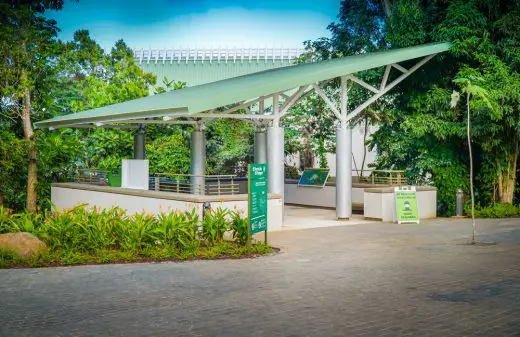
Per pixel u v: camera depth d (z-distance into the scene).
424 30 24.69
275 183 19.67
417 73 24.58
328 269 11.23
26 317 7.84
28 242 12.58
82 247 13.05
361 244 14.75
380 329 7.18
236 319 7.69
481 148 24.42
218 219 14.14
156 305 8.46
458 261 12.01
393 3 28.33
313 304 8.45
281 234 16.95
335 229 18.22
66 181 29.06
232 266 11.66
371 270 11.08
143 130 25.83
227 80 24.69
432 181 25.23
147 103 20.25
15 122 27.72
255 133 24.36
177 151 29.70
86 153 31.75
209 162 34.12
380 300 8.66
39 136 27.50
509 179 23.72
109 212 14.15
